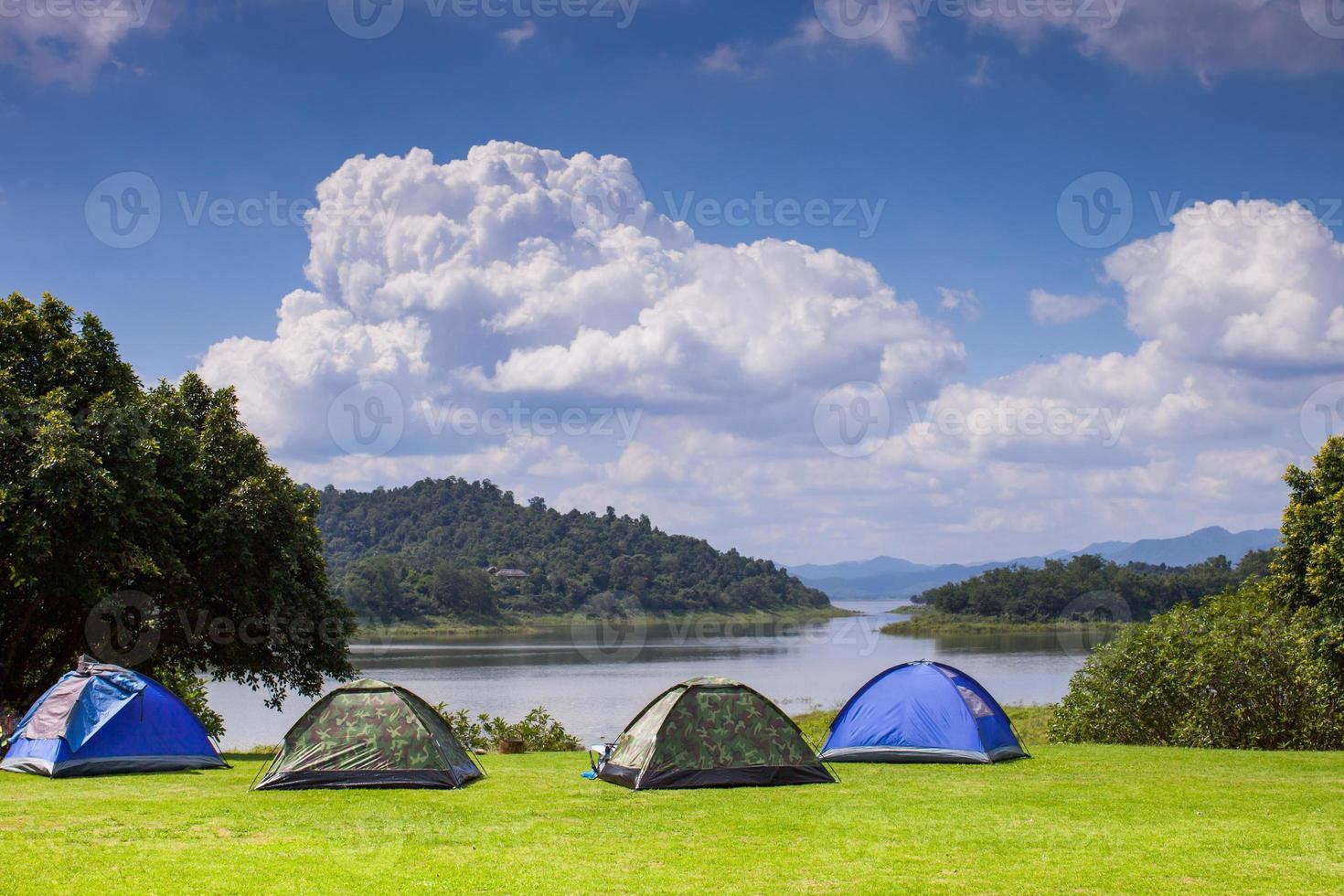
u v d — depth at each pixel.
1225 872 11.02
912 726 20.19
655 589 177.62
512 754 23.53
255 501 26.78
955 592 150.62
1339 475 27.22
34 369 25.73
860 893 10.26
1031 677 62.16
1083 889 10.40
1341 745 24.03
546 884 10.59
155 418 26.03
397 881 10.63
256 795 15.59
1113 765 19.62
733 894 10.24
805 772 17.17
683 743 16.91
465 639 124.62
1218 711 24.94
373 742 16.62
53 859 11.25
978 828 13.34
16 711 24.94
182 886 10.30
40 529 21.95
